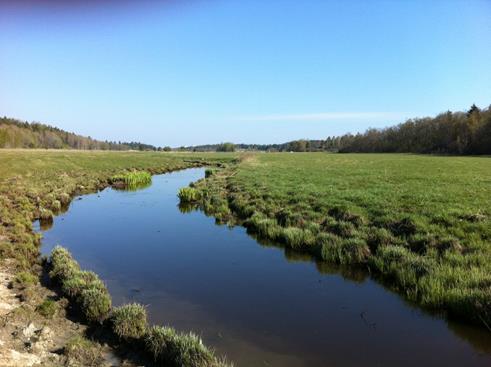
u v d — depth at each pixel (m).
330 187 23.33
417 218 13.23
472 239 10.79
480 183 22.81
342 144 150.00
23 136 130.88
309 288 9.53
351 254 11.12
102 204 23.38
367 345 6.81
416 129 110.50
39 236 14.18
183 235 15.19
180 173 50.06
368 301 8.71
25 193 22.72
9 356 5.55
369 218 14.34
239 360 6.33
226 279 10.20
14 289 8.76
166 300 8.80
